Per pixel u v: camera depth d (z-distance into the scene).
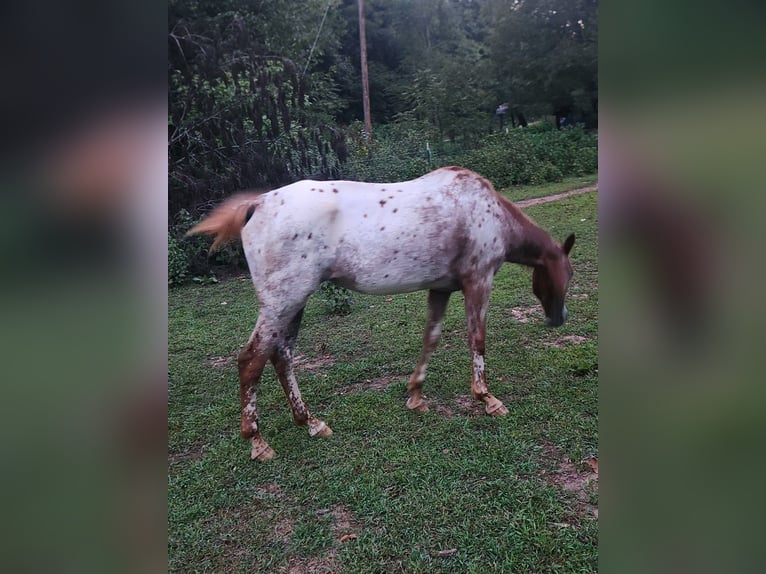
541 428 2.98
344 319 5.27
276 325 2.84
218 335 5.13
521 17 21.75
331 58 23.62
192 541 2.27
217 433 3.23
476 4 36.59
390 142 12.26
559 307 3.66
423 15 30.48
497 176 13.23
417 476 2.61
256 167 7.01
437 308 3.34
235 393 3.82
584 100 21.45
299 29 12.52
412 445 2.90
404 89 21.69
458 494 2.46
